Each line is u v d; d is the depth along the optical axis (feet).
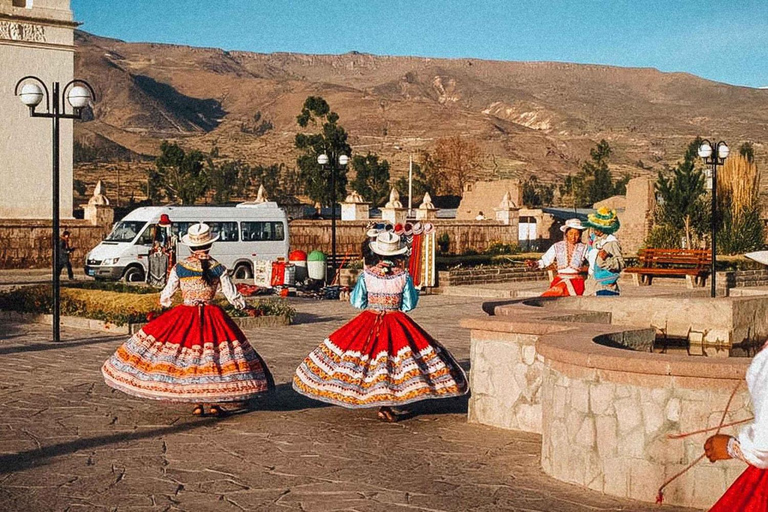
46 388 34.86
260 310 57.93
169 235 98.84
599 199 397.80
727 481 19.71
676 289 96.99
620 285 102.78
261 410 31.45
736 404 19.63
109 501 20.84
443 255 120.06
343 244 129.80
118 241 98.94
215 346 29.81
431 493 21.54
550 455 23.13
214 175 452.76
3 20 115.96
